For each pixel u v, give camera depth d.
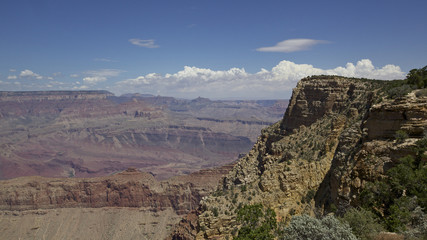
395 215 33.56
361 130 51.09
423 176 35.31
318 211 52.47
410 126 39.19
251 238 42.28
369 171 41.25
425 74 46.94
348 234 31.80
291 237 34.31
